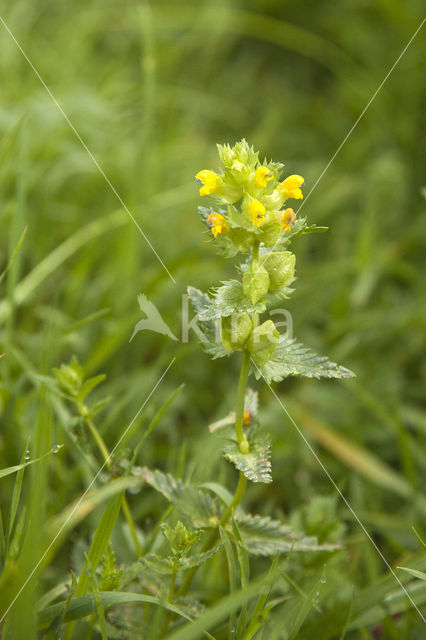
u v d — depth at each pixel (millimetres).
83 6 1236
